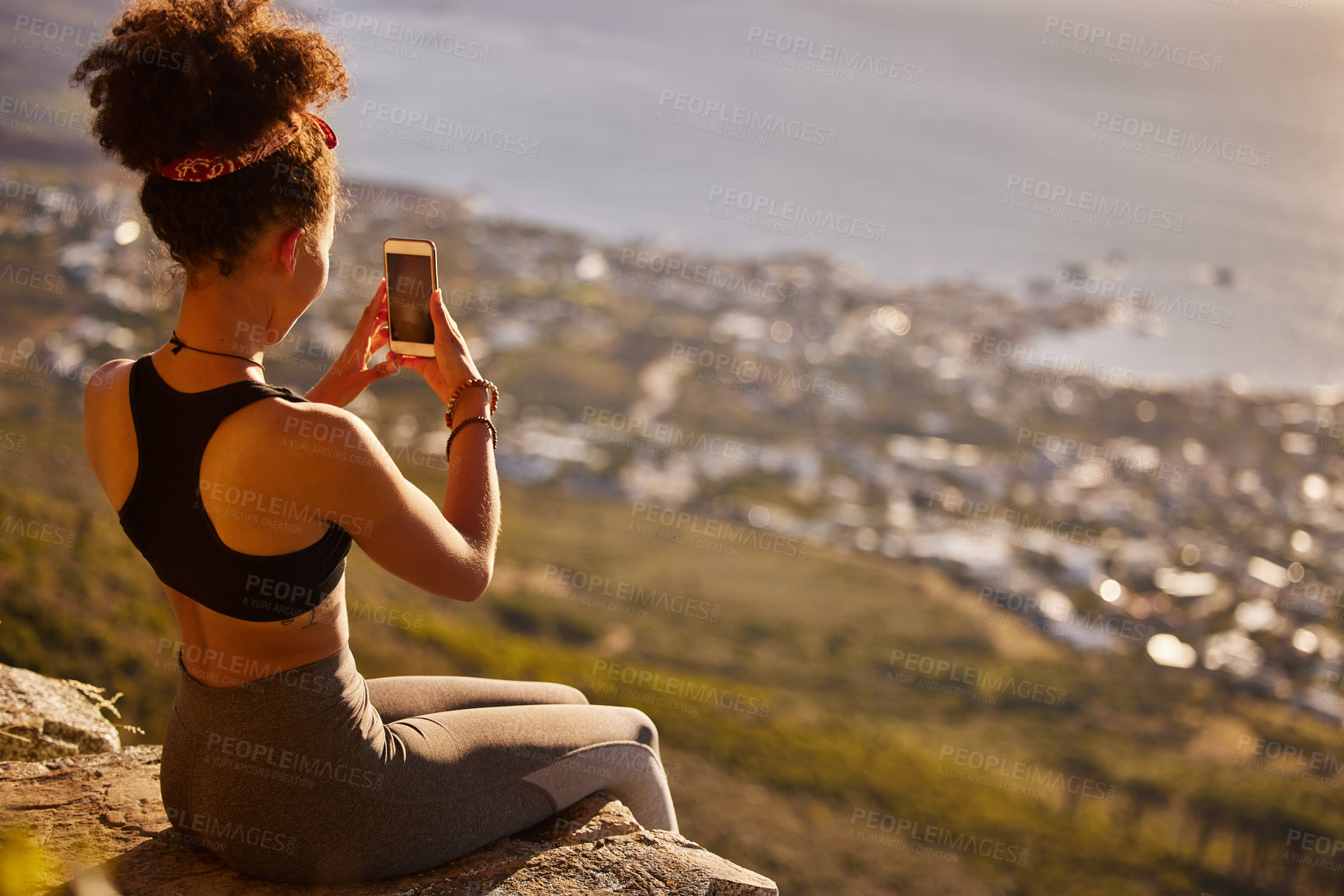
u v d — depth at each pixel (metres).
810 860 18.75
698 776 21.19
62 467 30.38
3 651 14.02
